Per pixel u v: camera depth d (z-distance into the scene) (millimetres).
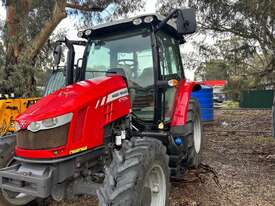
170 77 4164
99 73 3912
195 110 4855
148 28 3797
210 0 9555
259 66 11633
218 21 9969
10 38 9555
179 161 3803
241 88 11719
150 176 2965
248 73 11484
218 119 13344
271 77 11070
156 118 3770
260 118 13289
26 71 9305
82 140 2869
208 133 9344
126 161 2756
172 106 4086
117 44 3914
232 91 11906
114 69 3572
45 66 10188
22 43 9680
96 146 3000
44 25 9883
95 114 2979
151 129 3812
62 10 9414
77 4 10039
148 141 3043
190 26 3354
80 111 2857
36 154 2770
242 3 8422
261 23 8609
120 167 2711
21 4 9438
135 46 3830
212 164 5516
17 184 2832
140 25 3809
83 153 2875
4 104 6465
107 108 3105
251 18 9109
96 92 3033
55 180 2756
